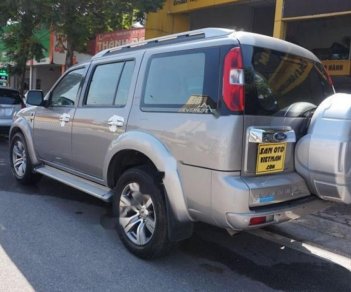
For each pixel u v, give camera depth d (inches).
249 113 151.8
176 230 166.2
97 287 153.2
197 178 155.3
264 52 162.1
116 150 187.9
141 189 176.1
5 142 509.7
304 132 167.0
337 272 177.5
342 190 152.9
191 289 156.3
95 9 541.0
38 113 262.5
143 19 557.9
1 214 227.6
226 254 190.9
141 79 186.7
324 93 193.3
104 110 202.2
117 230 189.0
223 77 151.1
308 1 385.4
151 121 174.9
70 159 230.1
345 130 151.2
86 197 266.2
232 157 148.2
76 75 235.5
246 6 530.0
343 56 470.9
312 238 213.5
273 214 153.2
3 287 149.9
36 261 171.8
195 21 578.2
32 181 284.5
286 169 163.3
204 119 154.3
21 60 743.1
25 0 490.9
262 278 169.2
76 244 190.9
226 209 147.8
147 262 176.6
